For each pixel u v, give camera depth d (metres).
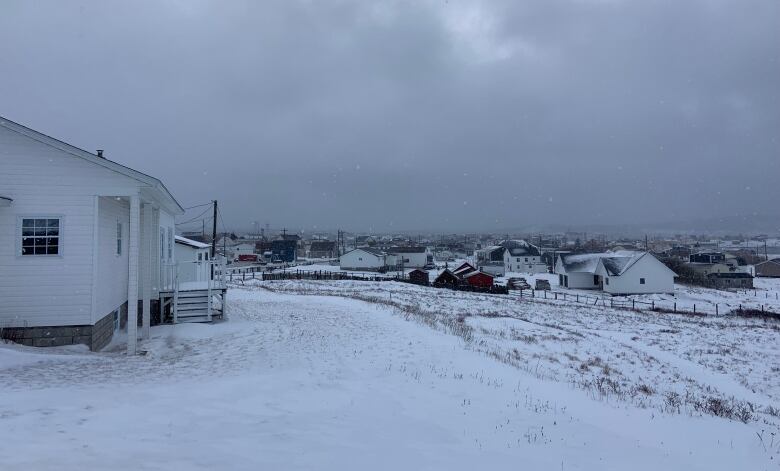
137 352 12.84
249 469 5.14
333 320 18.56
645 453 7.35
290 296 30.12
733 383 15.02
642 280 55.38
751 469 7.27
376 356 12.52
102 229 13.92
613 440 7.80
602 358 16.97
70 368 10.34
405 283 56.53
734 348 20.62
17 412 6.63
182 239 32.00
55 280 12.96
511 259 95.31
